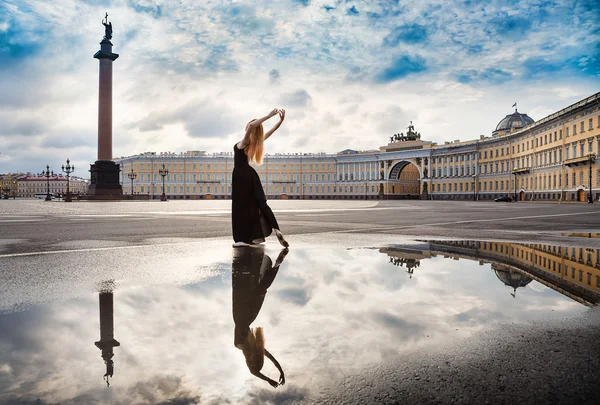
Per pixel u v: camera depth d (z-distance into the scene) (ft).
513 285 9.09
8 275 10.80
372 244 17.58
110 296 8.36
